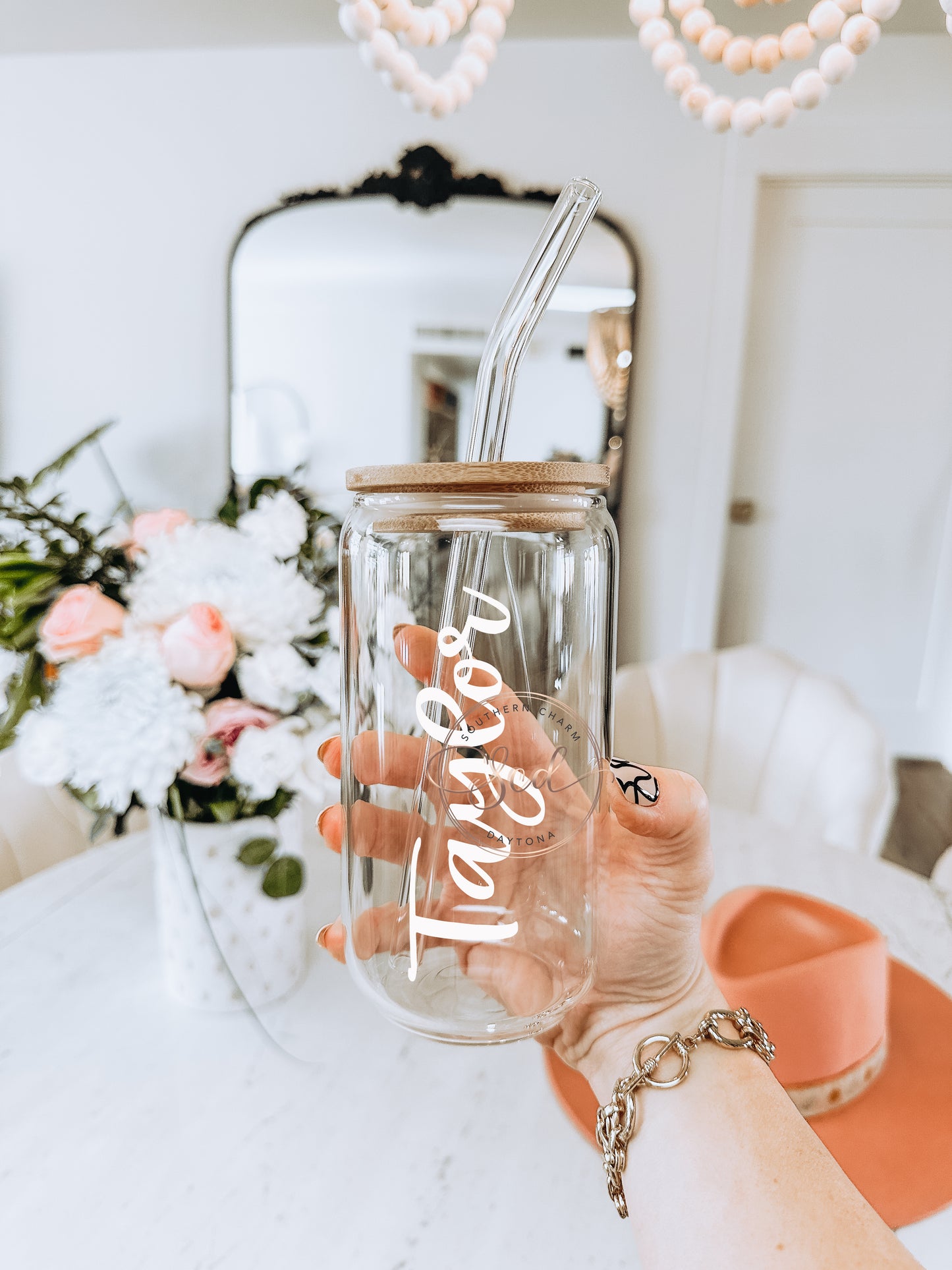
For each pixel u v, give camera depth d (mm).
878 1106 459
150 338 2137
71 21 1842
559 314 1960
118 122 2029
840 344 2100
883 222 2006
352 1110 469
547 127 1917
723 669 1135
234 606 489
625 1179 353
